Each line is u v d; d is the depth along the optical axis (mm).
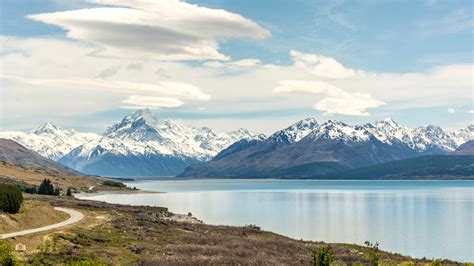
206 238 92750
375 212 197625
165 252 74500
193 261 65688
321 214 188875
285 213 192125
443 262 85375
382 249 111250
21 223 83062
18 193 86938
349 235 132375
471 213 193250
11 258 52719
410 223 159500
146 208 156250
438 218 175125
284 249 86750
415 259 87562
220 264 65188
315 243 102625
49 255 64188
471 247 115062
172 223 117438
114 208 144000
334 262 74812
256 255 76250
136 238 87812
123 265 62125
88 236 81375
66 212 116375
